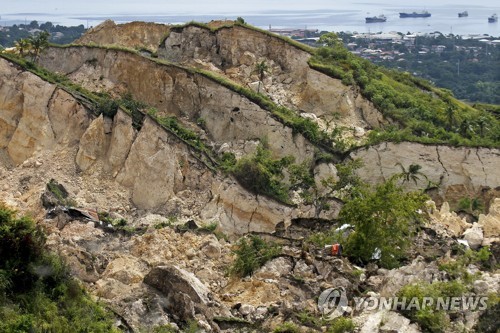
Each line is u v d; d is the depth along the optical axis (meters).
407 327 33.44
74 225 47.97
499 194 66.88
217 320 35.06
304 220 51.88
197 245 45.16
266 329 34.69
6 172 63.91
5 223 36.28
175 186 62.56
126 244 45.47
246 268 40.53
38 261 35.94
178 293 35.66
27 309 33.78
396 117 72.12
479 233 47.00
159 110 72.06
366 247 41.78
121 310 35.31
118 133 64.81
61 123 67.00
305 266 39.84
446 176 67.56
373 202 43.19
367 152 67.50
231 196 60.31
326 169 66.06
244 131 69.81
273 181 61.50
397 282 37.03
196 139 67.06
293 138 68.31
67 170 63.69
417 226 46.03
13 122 68.69
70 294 35.41
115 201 61.44
